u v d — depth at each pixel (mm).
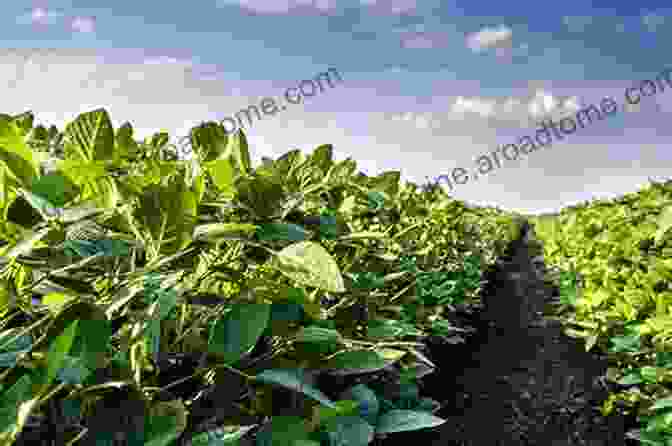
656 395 3477
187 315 1412
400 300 3207
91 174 1296
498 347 6641
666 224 4074
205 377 1316
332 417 1446
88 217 1124
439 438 4242
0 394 972
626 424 4414
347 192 2488
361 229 3062
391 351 1723
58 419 1052
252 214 1501
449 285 4781
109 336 1005
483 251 9312
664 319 3412
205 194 1602
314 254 1176
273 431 1219
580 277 7367
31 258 1178
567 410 4781
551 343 6758
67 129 1413
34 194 1121
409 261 3494
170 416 1038
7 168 1177
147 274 1159
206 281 1456
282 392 1387
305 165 2340
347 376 1909
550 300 9312
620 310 4332
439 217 5605
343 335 2021
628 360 4375
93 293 1166
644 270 4656
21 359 988
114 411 1029
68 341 884
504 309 8680
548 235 12070
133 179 1488
